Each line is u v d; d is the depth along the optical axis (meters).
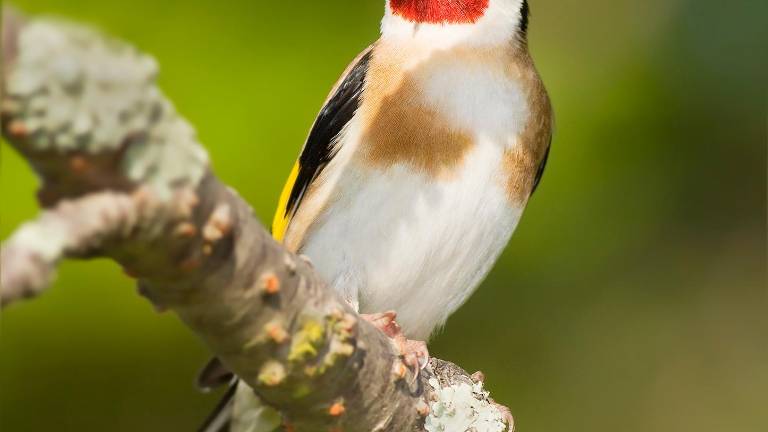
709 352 10.12
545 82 9.34
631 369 9.77
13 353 8.32
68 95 2.94
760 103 9.79
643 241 9.54
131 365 8.52
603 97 9.22
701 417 10.00
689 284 10.04
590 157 9.05
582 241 9.12
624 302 9.73
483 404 5.66
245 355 3.88
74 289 8.23
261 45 8.62
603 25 9.84
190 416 8.69
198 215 3.30
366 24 8.80
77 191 3.05
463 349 9.43
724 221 9.94
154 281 3.44
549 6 9.87
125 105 3.03
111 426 8.67
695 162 9.72
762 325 10.11
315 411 4.26
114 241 3.13
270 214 8.38
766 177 9.82
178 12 8.57
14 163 7.88
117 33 8.48
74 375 8.48
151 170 3.13
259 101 8.51
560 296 9.47
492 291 9.34
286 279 3.77
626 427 9.66
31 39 2.88
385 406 4.52
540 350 9.53
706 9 9.91
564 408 9.59
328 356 4.03
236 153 8.40
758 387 10.12
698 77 9.78
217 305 3.62
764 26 9.85
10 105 2.88
